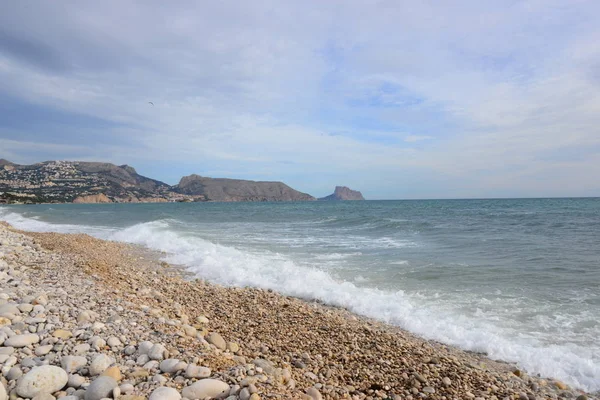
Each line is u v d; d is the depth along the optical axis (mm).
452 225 26906
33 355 4035
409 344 6465
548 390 5207
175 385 3752
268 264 12906
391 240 19719
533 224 27078
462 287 10086
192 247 16734
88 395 3328
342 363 5586
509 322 7570
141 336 4941
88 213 56094
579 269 11914
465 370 5562
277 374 4531
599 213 39062
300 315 7711
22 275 7777
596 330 7066
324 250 16391
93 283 7957
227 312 7723
